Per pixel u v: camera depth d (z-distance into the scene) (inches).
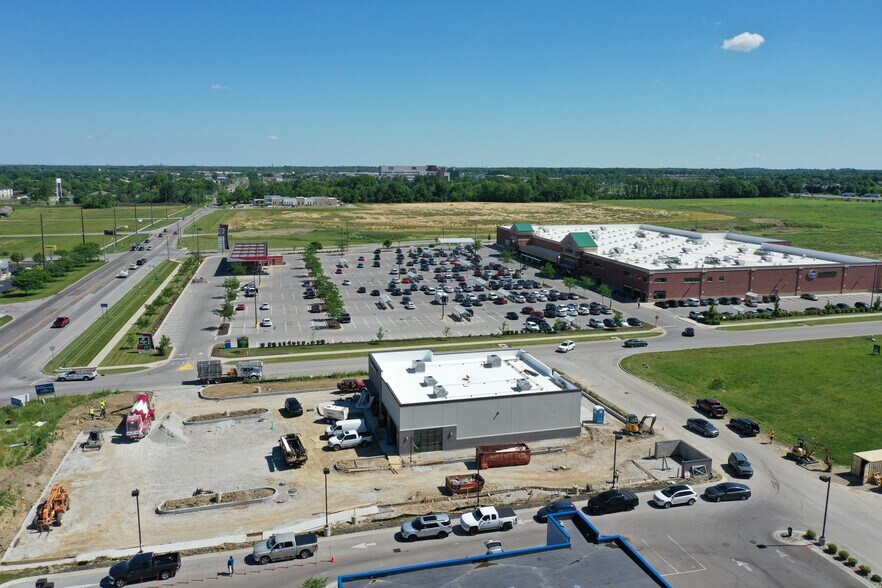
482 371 3019.2
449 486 2268.7
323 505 2176.4
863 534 2031.3
